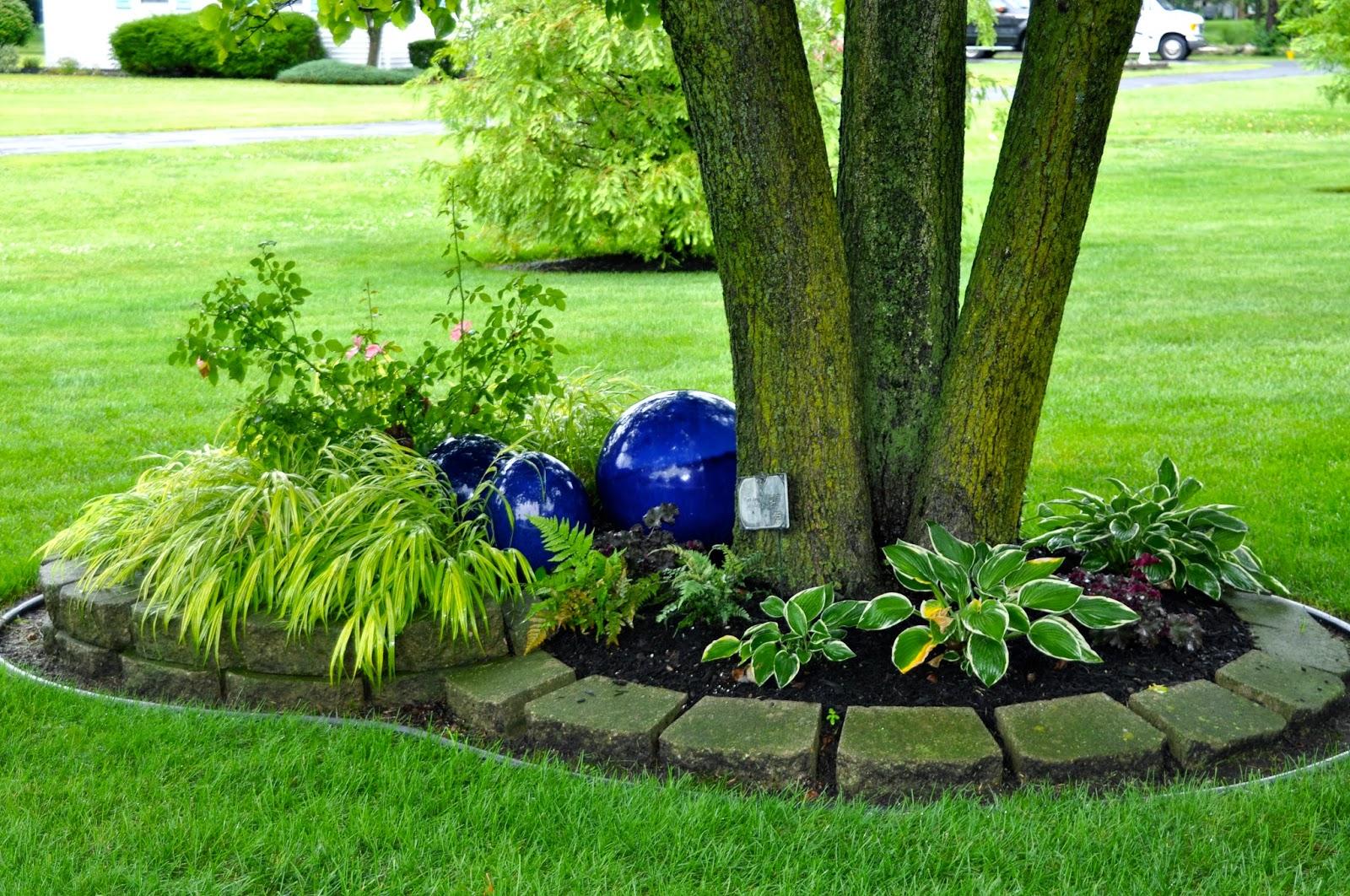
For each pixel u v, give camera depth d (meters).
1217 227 14.71
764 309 3.61
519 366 4.90
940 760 3.03
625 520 4.26
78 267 13.09
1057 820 2.85
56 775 3.18
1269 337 8.86
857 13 3.75
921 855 2.74
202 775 3.18
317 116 28.28
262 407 4.38
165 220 16.36
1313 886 2.63
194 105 30.06
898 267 3.82
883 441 3.89
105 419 7.11
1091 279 11.52
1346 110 26.09
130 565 3.97
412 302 10.91
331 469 4.15
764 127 3.45
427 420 4.63
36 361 8.68
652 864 2.76
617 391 5.54
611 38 11.79
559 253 14.27
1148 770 3.11
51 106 29.06
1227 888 2.62
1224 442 6.23
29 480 5.94
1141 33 38.50
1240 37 44.62
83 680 3.96
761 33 3.39
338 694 3.63
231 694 3.72
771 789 3.09
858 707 3.27
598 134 12.82
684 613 3.80
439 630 3.64
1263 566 4.58
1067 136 3.39
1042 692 3.39
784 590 3.82
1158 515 4.17
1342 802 2.92
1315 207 16.03
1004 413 3.67
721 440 4.20
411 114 29.06
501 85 12.59
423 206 17.58
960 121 3.83
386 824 2.90
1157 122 25.27
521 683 3.51
